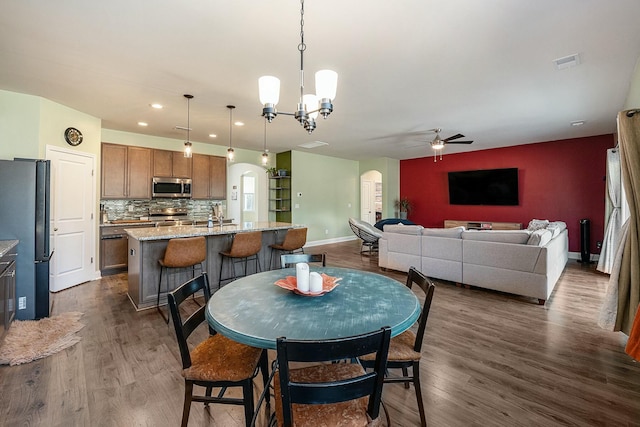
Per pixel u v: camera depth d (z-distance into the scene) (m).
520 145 6.75
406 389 1.94
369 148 7.09
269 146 6.82
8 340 2.47
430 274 4.44
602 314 2.43
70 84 3.22
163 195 5.68
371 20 2.11
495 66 2.82
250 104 3.87
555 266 4.00
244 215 7.63
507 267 3.68
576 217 6.07
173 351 2.39
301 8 1.96
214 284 3.91
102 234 4.72
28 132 3.50
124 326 2.86
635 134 2.17
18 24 2.15
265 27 2.19
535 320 3.02
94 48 2.49
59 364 2.18
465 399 1.83
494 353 2.37
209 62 2.73
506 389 1.92
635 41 2.39
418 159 8.56
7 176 2.85
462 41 2.39
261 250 4.39
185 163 6.04
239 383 1.40
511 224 6.66
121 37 2.32
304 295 1.60
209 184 6.41
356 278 1.95
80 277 4.26
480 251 3.91
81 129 4.20
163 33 2.27
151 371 2.11
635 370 2.12
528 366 2.18
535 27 2.20
